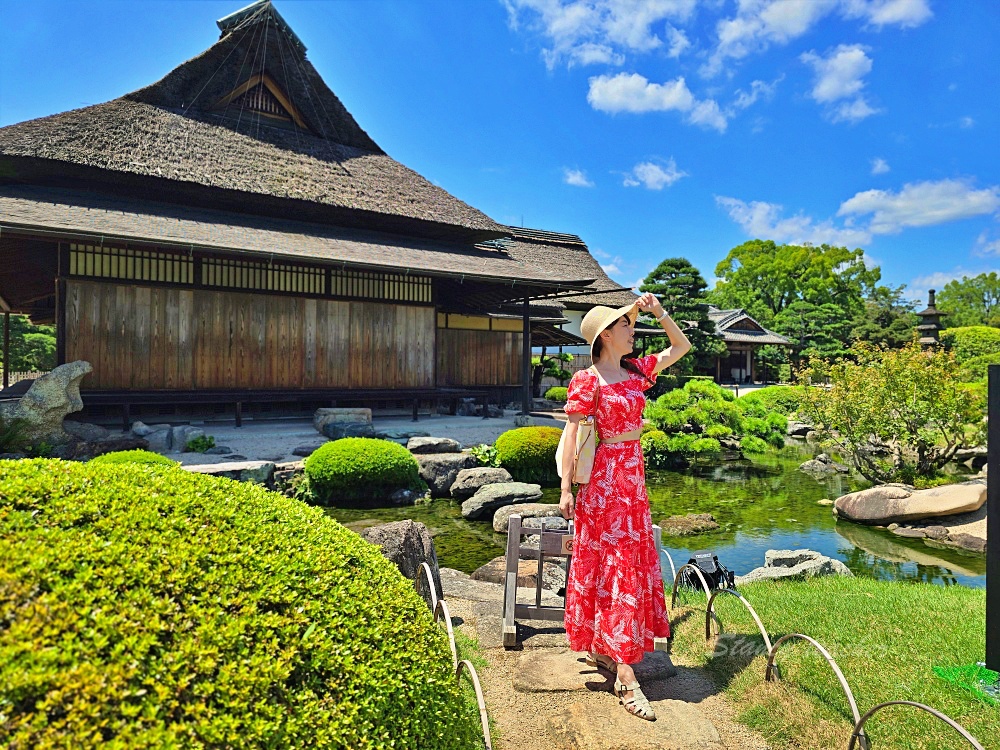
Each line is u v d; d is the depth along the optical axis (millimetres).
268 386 12172
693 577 5035
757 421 15633
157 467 1925
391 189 15984
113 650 1190
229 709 1253
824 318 40938
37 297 16047
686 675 3096
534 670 3021
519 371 18578
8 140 11188
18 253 11258
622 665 2695
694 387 15422
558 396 22094
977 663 2957
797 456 15148
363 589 1793
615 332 2893
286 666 1396
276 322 12250
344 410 11578
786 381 36062
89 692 1110
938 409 10047
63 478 1627
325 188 14555
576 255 24672
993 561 2850
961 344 31094
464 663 2285
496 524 7961
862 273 57312
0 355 27453
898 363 10414
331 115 17016
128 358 10820
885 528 8461
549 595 4664
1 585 1217
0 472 1602
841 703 2635
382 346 13461
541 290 14094
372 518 8258
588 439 2811
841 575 5469
